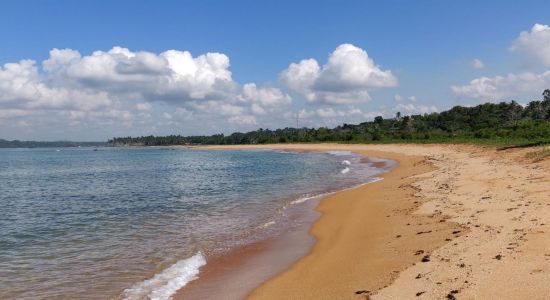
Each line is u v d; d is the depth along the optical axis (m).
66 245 15.44
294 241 14.91
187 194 29.59
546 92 109.75
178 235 16.50
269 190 29.73
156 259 13.26
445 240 11.74
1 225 19.69
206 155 114.31
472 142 65.88
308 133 161.88
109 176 49.94
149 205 24.80
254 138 194.12
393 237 13.31
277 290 9.96
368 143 107.56
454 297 7.61
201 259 13.10
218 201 25.47
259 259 12.89
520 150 38.25
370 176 36.25
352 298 8.61
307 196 25.66
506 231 11.62
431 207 17.12
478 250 10.20
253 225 17.98
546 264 8.66
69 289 10.73
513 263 8.94
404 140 99.94
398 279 9.16
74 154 155.00
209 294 10.12
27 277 11.73
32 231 18.14
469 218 14.04
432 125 118.44
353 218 17.55
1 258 13.76
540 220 12.41
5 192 34.84
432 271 9.26
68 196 30.97
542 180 20.06
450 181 24.28
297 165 55.22
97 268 12.45
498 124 96.00
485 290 7.74
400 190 23.73
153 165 73.06
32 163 89.31
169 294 10.23
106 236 16.73
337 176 37.75
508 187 19.31
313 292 9.48
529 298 7.23
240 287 10.48
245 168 54.50
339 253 12.58
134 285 10.94
